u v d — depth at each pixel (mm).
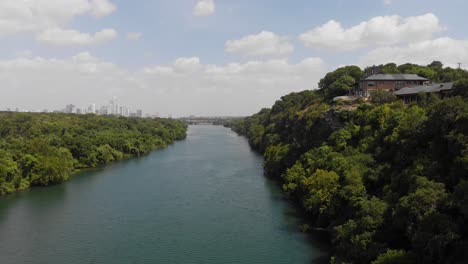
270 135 166875
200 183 110250
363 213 52219
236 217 76625
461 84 63406
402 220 44688
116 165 148250
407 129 58656
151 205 87250
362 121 83062
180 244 63062
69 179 119438
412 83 113812
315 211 68750
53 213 81688
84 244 63781
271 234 66188
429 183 44938
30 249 61844
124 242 64375
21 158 111312
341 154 75562
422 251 41188
